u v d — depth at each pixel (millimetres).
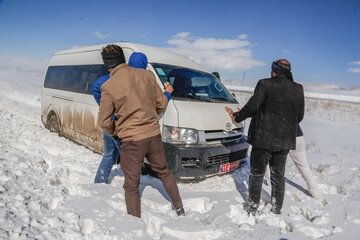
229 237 2484
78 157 4496
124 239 2131
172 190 2789
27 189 2791
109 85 2395
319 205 3436
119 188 3176
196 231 2484
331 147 7754
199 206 3055
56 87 6066
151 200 3104
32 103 13367
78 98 5109
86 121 4836
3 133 5039
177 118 3467
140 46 4363
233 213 2947
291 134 2822
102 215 2436
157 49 4633
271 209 3080
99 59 4906
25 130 5684
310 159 6184
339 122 14250
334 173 5078
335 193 3965
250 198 2992
